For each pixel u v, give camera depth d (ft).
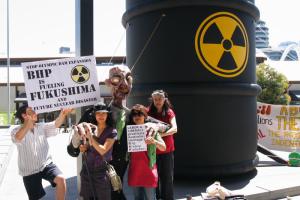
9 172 26.48
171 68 21.47
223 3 21.39
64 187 14.15
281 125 32.14
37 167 14.24
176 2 21.08
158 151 16.55
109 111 13.02
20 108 14.03
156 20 21.88
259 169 25.96
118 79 14.49
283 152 34.37
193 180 22.11
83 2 15.55
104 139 12.67
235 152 22.07
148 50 22.27
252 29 23.76
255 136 23.95
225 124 21.67
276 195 20.36
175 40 21.38
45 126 14.69
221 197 17.63
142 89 22.08
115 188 12.88
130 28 23.97
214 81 21.33
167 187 16.72
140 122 14.01
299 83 134.10
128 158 14.47
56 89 14.02
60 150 38.88
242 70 22.43
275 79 94.63
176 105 21.43
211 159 21.39
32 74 13.83
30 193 14.37
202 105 21.30
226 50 21.63
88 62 14.28
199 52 21.16
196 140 21.31
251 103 23.41
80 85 14.21
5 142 47.57
